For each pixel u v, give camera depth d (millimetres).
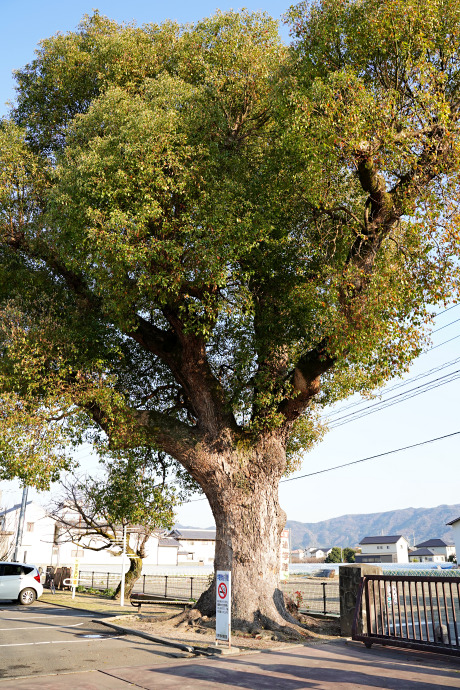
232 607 11852
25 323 12188
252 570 12156
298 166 11312
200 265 10836
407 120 10156
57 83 14055
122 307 11430
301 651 9344
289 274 12953
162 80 11789
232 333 14164
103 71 13641
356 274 10594
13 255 13727
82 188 10672
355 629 9875
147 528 21266
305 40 11586
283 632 11219
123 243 10312
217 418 12969
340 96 9969
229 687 6641
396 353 10484
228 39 12242
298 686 6645
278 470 13266
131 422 12258
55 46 13867
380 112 9891
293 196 12250
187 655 8852
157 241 10516
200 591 26328
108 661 8383
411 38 10281
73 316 12875
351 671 7527
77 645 9844
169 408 16000
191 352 12914
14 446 11031
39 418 11258
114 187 10812
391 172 10734
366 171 10742
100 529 22328
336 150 10141
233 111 12766
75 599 20938
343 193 12164
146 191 10828
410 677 7047
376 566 11758
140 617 13531
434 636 8367
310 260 12891
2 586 19203
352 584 11477
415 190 10359
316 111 10344
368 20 10289
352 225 11711
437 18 10172
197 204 11031
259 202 11766
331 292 10578
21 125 14891
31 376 11656
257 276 13102
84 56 13750
